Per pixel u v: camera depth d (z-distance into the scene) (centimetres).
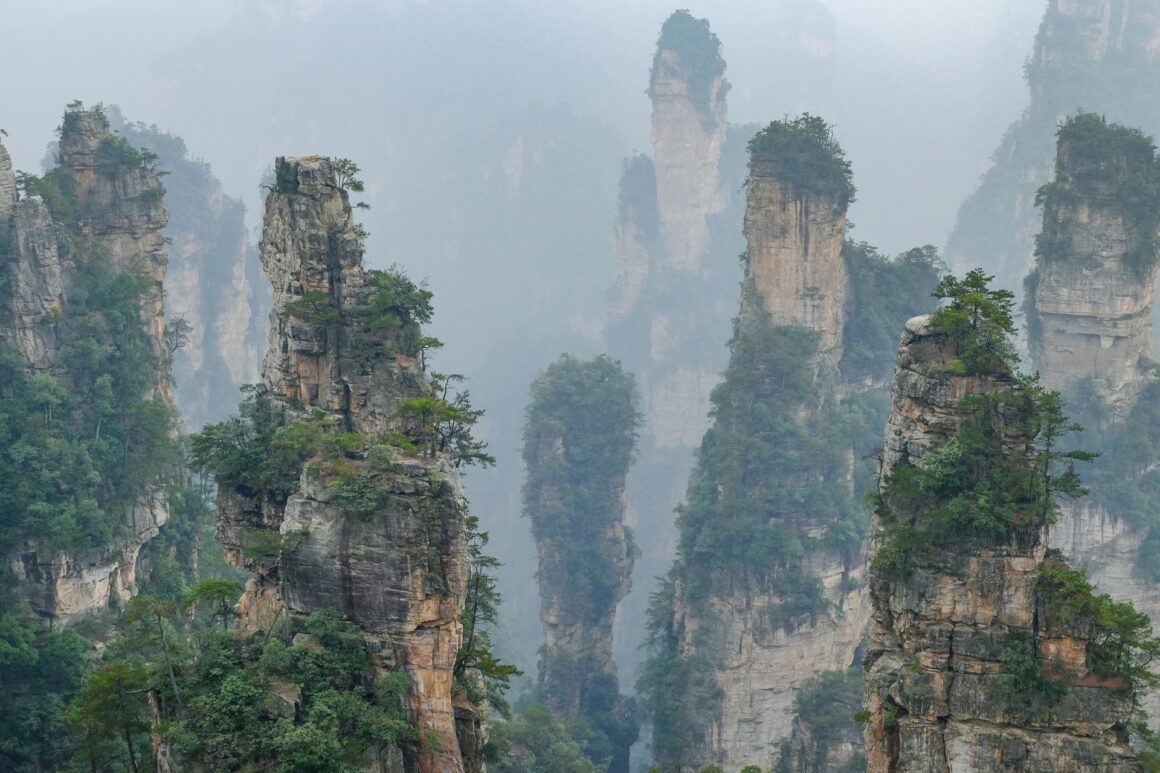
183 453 14512
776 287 17438
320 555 8531
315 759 7725
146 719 8994
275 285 10094
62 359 13062
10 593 11944
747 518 16688
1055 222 16450
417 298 9975
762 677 16575
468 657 9231
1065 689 7544
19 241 12862
